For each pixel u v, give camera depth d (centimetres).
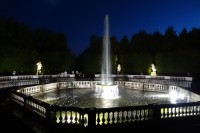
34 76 4697
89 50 6300
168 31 5797
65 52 5891
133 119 1325
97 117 1255
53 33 6103
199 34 5059
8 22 5331
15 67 4716
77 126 1248
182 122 1416
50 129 1305
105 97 2705
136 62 5612
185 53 4719
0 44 4709
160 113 1374
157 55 5162
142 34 6062
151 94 2973
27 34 5597
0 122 1466
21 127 1374
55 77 5050
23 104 1700
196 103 1445
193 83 3456
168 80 4106
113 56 5956
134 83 3675
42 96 2778
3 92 2727
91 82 3862
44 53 5681
